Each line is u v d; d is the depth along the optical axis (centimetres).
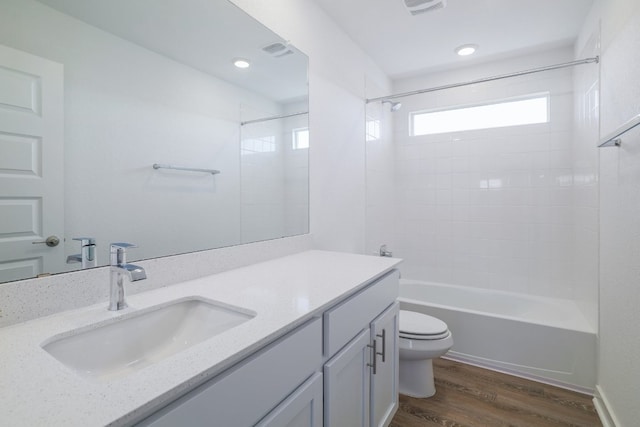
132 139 112
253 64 161
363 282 123
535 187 272
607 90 177
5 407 49
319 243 210
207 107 139
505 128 283
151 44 118
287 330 82
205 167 138
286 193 183
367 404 132
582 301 230
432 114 318
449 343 190
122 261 93
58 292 89
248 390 72
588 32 214
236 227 152
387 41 251
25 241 86
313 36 202
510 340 215
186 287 115
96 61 102
